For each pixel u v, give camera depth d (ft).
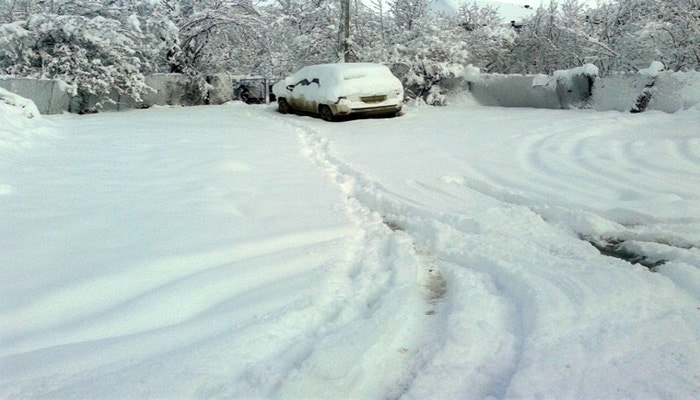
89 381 7.41
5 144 22.20
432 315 10.13
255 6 68.23
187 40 63.26
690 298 10.15
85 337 8.73
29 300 9.64
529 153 24.81
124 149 25.29
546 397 7.25
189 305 9.95
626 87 39.78
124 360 8.04
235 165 22.41
